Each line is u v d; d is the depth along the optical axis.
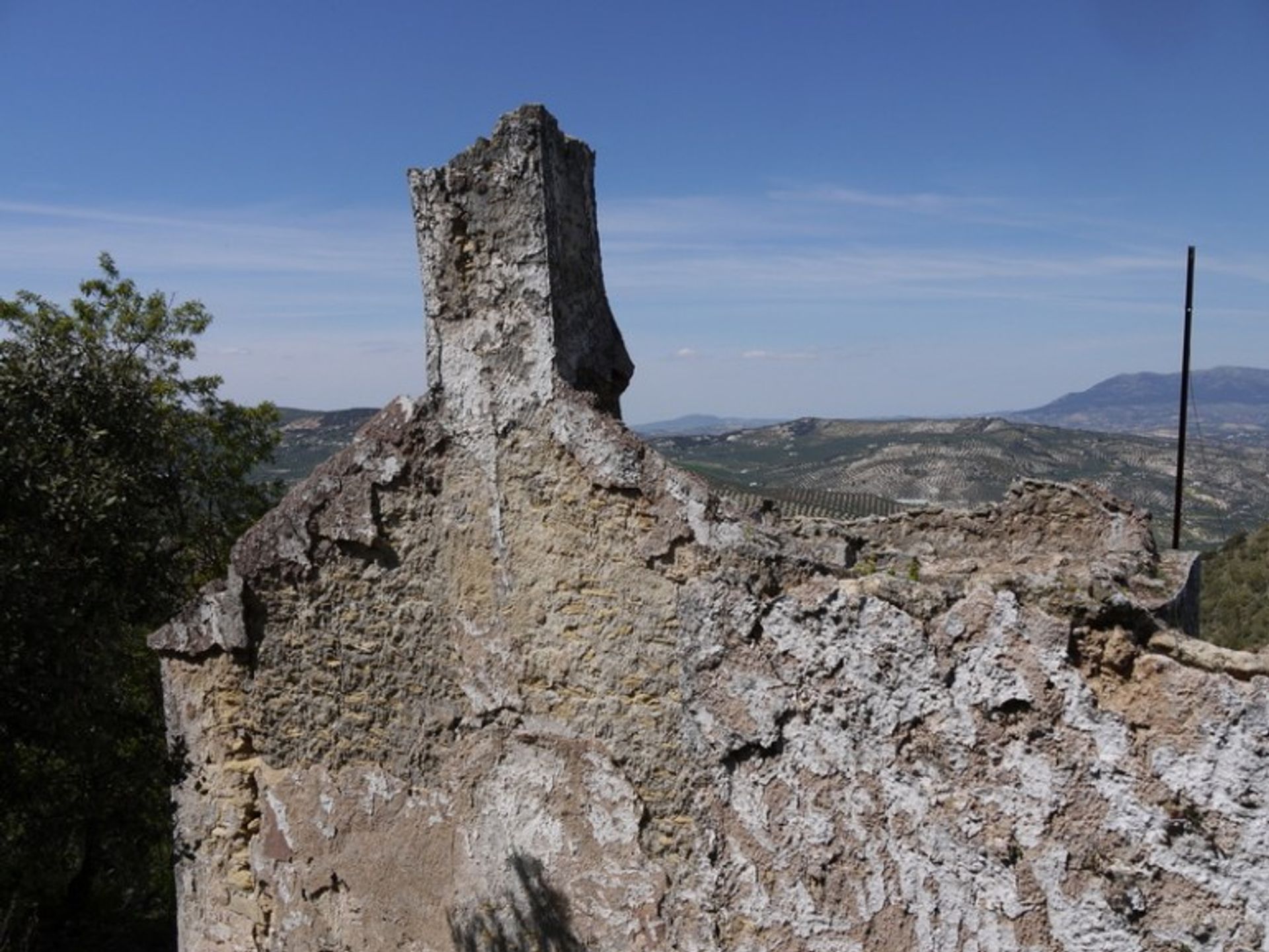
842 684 4.99
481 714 6.23
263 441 22.20
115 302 21.59
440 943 6.44
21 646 6.85
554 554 5.89
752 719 5.24
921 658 4.78
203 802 7.37
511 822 6.13
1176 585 6.36
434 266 6.15
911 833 4.84
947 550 7.88
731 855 5.37
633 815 5.68
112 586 7.94
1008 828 4.60
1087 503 7.48
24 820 7.41
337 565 6.65
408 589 6.44
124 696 9.37
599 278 6.50
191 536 13.76
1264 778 4.03
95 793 7.58
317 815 6.91
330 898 6.91
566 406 5.76
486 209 5.95
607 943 5.79
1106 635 4.43
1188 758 4.20
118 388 8.68
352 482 6.48
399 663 6.52
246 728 7.16
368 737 6.67
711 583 5.34
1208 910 4.15
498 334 5.98
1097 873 4.39
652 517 5.52
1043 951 4.52
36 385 8.09
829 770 5.05
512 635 6.07
